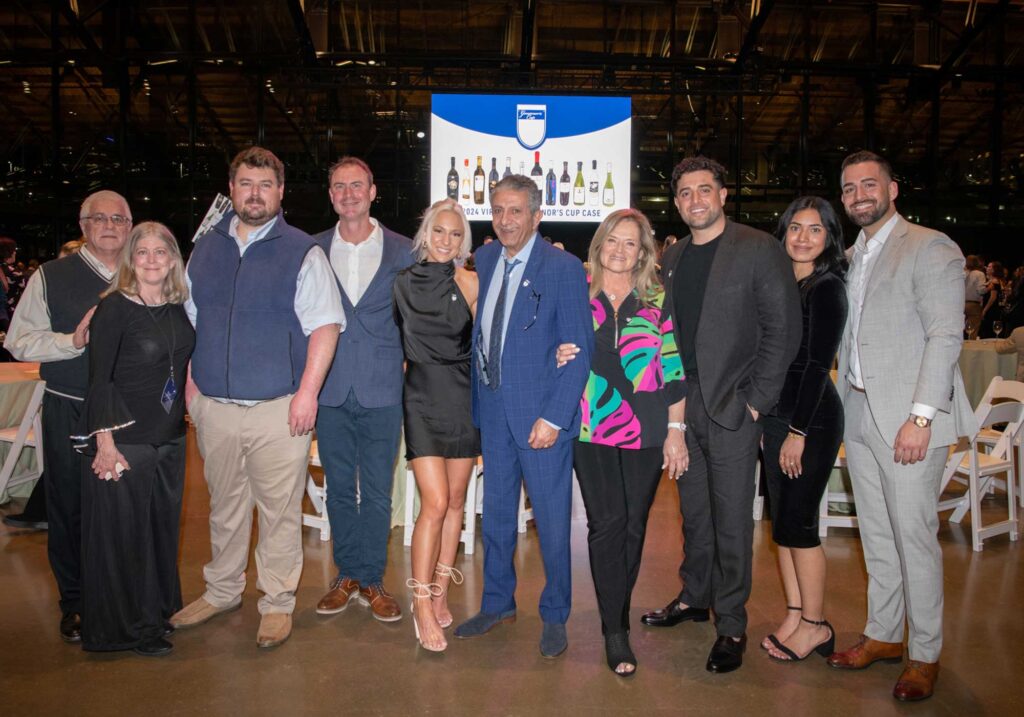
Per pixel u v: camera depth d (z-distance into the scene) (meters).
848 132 11.52
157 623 2.55
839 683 2.39
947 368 2.22
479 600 3.06
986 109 11.44
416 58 10.11
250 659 2.50
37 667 2.42
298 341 2.63
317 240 2.98
